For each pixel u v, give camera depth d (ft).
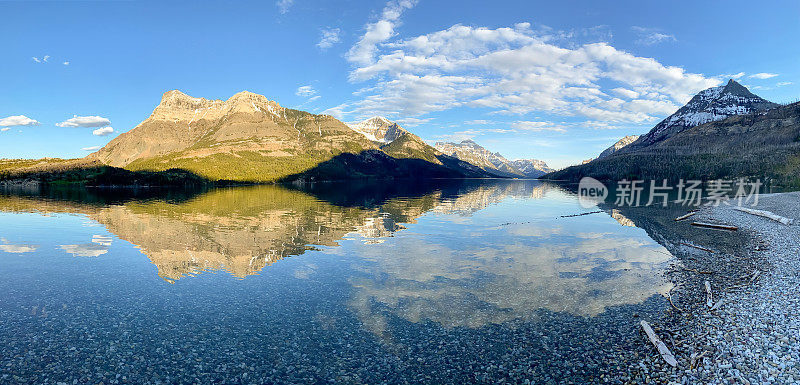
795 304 53.16
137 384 37.88
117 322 53.01
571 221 161.99
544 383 38.88
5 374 38.91
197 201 278.67
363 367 42.04
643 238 120.06
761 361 38.93
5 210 204.23
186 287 69.67
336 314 56.85
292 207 230.07
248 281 73.56
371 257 94.27
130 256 94.32
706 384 36.63
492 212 200.85
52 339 47.21
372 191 437.99
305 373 40.70
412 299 63.57
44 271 79.71
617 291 67.10
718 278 73.05
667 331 49.83
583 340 48.03
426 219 169.99
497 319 55.01
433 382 39.29
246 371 40.86
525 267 84.43
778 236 109.91
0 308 57.52
